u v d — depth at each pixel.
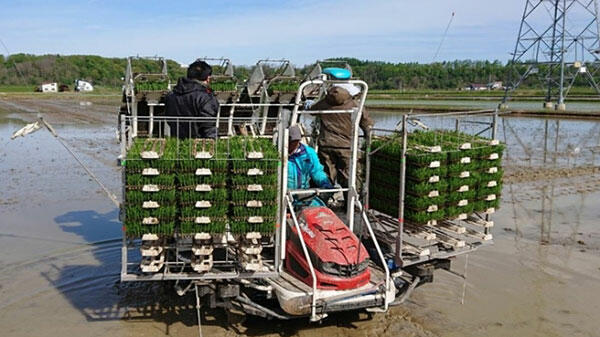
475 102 47.31
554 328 6.04
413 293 6.99
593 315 6.38
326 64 8.45
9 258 8.06
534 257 8.41
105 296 6.79
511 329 6.00
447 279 7.52
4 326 5.90
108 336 5.69
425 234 6.18
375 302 5.42
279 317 5.43
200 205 5.12
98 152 17.58
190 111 6.13
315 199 6.54
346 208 6.61
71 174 13.97
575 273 7.75
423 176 5.98
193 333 5.79
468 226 9.95
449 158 6.21
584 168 15.85
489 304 6.67
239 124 8.09
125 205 5.07
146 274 5.31
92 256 8.26
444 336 5.82
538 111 35.09
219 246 5.40
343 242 5.51
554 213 11.02
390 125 26.38
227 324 6.02
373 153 6.52
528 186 13.44
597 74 60.34
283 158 5.43
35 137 21.52
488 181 6.62
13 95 51.12
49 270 7.63
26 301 6.59
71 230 9.52
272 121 8.30
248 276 5.36
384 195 6.50
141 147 5.37
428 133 7.07
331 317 6.23
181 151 5.30
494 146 6.59
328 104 6.82
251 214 5.26
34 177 13.58
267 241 5.73
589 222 10.40
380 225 7.03
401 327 6.02
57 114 32.66
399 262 5.98
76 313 6.27
